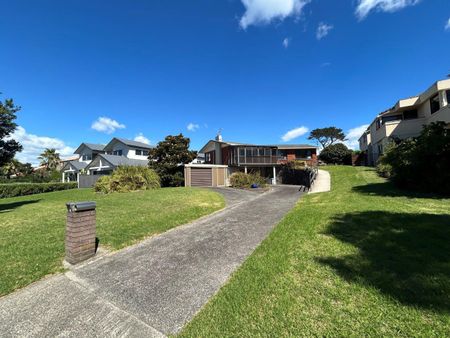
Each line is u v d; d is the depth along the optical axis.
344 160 37.22
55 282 3.86
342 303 2.83
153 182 19.39
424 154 9.81
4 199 17.31
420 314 2.51
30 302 3.30
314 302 2.89
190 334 2.55
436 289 2.89
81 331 2.69
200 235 6.23
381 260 3.76
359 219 6.09
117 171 18.78
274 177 28.73
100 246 5.41
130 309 3.09
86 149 41.03
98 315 2.98
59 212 9.25
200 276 3.92
